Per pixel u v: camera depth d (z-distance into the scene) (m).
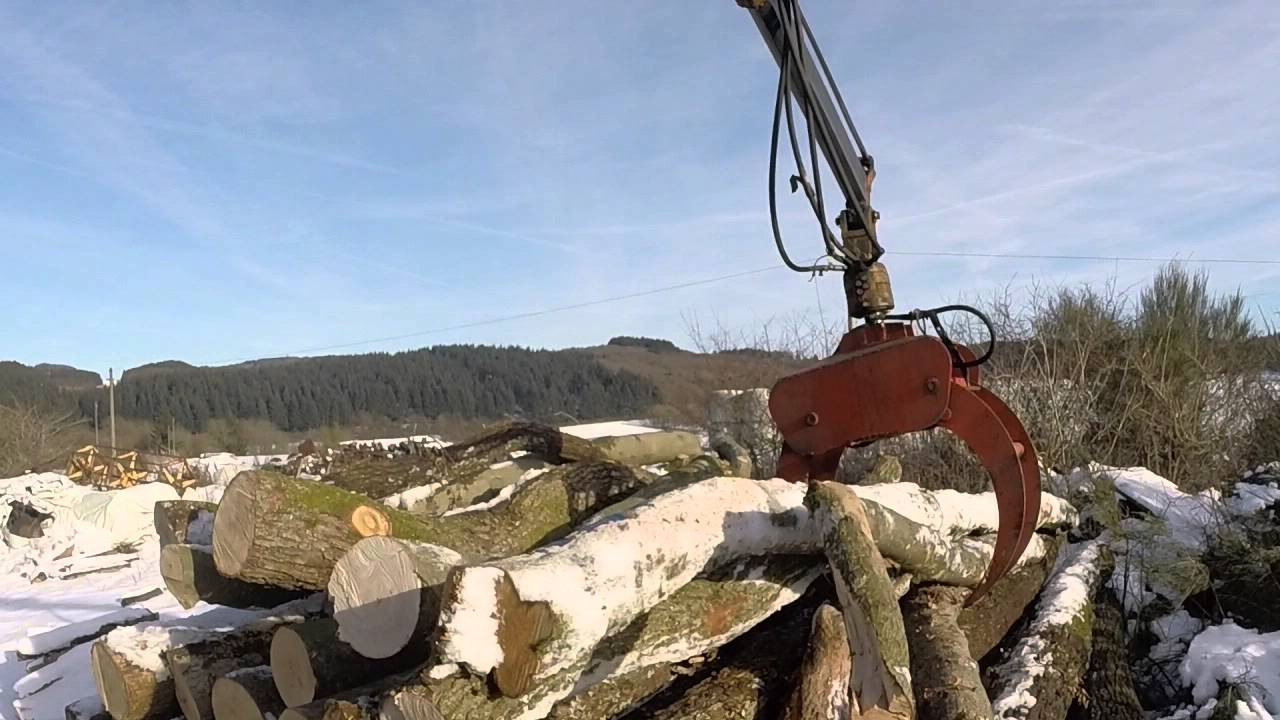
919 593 4.31
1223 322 11.30
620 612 2.99
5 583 10.52
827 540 3.30
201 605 7.62
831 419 4.34
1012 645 4.73
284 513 3.35
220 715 3.60
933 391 4.07
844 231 4.44
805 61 4.28
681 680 3.61
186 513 4.31
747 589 3.63
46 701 5.28
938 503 4.86
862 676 3.10
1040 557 5.45
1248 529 6.09
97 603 8.98
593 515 4.38
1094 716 4.68
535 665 2.65
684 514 3.39
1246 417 10.26
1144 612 5.89
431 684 2.55
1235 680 4.81
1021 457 4.25
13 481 16.30
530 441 5.21
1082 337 11.02
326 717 2.89
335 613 3.05
